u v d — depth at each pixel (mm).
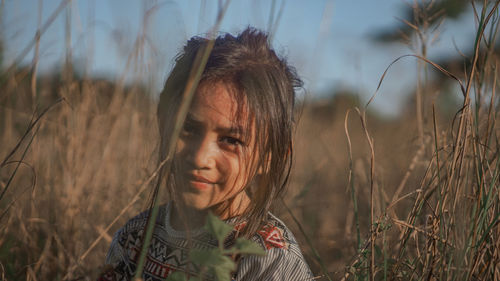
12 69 1646
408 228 1237
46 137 2229
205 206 1039
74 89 2086
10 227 1877
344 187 2533
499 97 1346
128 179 2072
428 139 1618
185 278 858
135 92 2137
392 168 1976
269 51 1129
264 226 1119
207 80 1018
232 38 1120
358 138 3010
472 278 1222
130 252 1258
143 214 1299
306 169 2768
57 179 2016
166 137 1085
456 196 1154
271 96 1055
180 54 1278
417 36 1679
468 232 1088
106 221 1956
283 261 1075
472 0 1281
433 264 1141
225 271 766
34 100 1930
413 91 2068
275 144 1075
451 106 1755
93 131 2139
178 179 1043
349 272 1183
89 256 1845
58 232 1831
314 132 3146
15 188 2012
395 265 1180
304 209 2402
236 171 1027
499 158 1172
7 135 2162
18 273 1642
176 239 1149
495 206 1243
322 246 1960
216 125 1004
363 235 1767
